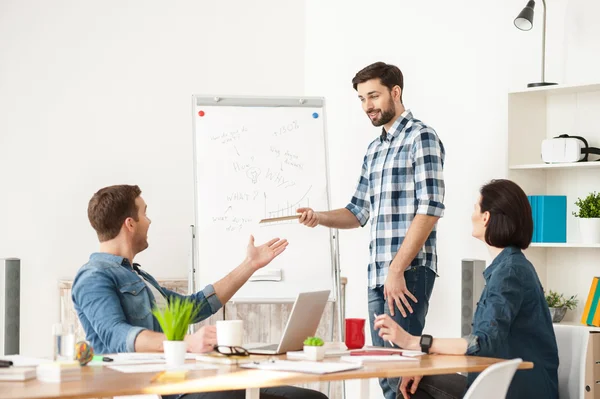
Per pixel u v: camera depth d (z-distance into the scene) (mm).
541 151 3910
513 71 4090
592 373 3377
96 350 2576
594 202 3674
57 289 4641
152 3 4992
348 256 5012
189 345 2268
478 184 4211
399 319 3279
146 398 2344
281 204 4074
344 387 4625
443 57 4445
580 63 3838
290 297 3969
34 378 1810
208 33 5148
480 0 4254
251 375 1867
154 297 2723
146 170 4918
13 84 4609
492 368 1906
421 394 2912
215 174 4059
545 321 2523
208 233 3996
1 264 4031
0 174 4555
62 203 4688
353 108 5012
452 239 4348
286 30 5363
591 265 3789
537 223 3773
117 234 2746
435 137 3324
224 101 4152
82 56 4785
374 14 4883
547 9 3980
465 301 3904
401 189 3346
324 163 4172
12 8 4625
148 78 4953
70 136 4730
